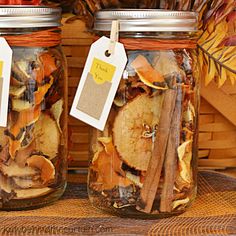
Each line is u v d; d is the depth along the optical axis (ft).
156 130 1.85
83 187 2.19
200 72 2.05
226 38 2.04
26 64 1.89
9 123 1.88
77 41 2.30
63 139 2.03
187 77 1.89
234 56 2.02
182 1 1.96
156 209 1.87
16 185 1.92
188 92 1.89
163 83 1.83
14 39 1.86
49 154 1.95
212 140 2.39
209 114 2.37
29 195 1.94
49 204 2.01
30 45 1.88
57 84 1.97
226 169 2.43
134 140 1.85
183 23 1.83
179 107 1.86
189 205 1.96
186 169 1.91
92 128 1.97
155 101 1.84
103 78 1.84
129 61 1.84
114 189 1.90
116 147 1.87
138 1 1.98
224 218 1.89
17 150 1.90
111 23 1.83
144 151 1.85
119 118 1.86
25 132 1.90
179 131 1.88
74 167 2.39
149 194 1.86
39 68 1.90
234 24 2.12
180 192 1.90
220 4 2.01
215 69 2.06
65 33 2.29
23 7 1.84
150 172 1.85
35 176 1.94
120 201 1.89
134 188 1.87
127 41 1.83
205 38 2.06
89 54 1.86
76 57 2.31
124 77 1.84
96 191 1.95
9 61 1.84
